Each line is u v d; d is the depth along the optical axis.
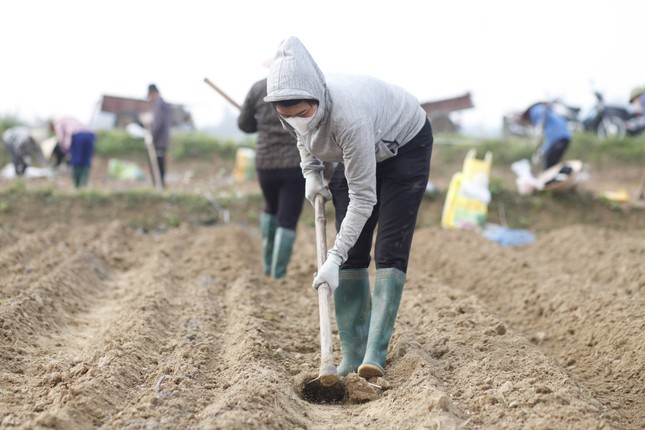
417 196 8.35
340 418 7.62
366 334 8.84
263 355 9.07
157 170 23.36
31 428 6.54
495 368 8.43
